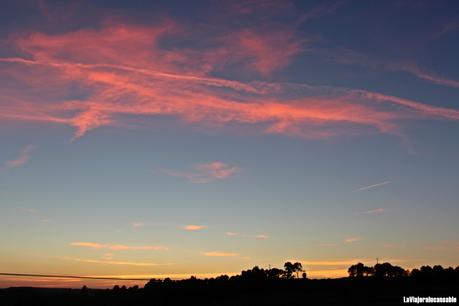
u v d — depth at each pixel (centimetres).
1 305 8719
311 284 13600
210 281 13712
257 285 13675
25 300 9138
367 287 11950
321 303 9825
